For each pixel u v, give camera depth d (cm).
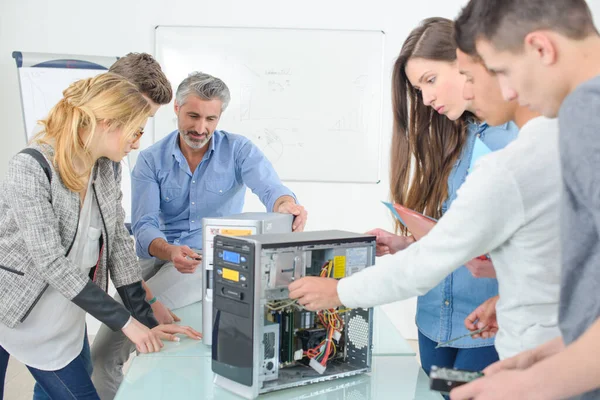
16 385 291
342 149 385
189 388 120
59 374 156
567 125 67
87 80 149
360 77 379
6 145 373
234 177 228
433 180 156
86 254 158
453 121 150
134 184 220
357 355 129
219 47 376
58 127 146
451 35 132
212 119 212
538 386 65
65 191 148
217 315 119
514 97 81
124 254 171
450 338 152
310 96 380
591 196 64
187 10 374
